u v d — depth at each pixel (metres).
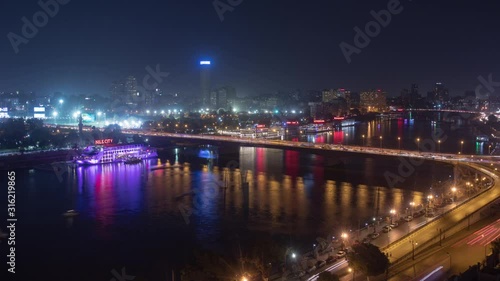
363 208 169.12
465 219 133.00
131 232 146.12
